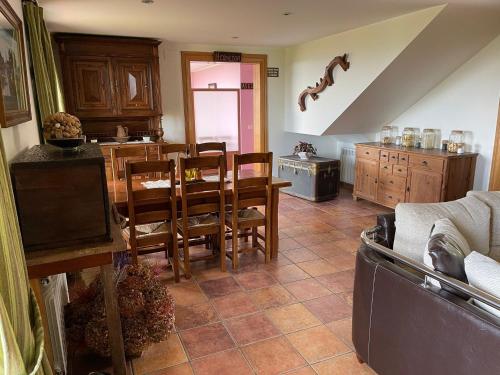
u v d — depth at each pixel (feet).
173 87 18.03
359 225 14.51
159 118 17.02
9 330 2.96
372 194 16.83
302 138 21.35
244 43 18.19
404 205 6.99
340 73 16.02
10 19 5.66
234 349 7.36
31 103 7.91
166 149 12.77
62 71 15.01
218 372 6.74
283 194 19.61
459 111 14.53
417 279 5.35
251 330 7.95
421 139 15.80
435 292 4.97
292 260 11.38
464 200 7.61
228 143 26.63
